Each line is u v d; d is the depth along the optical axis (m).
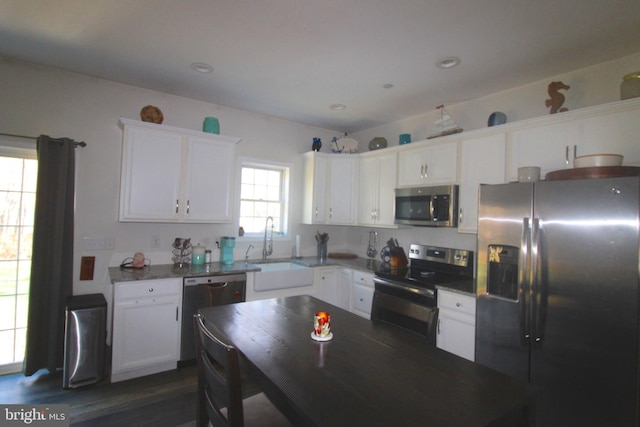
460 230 2.90
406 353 1.43
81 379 2.51
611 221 1.69
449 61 2.47
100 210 3.02
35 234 2.59
